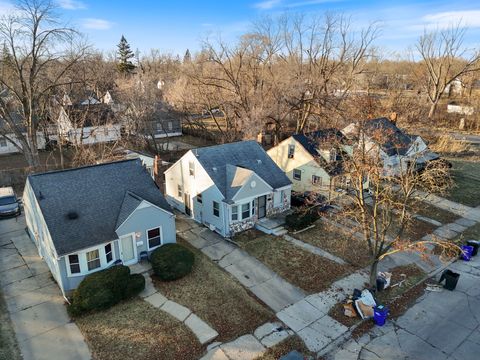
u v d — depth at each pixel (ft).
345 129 110.01
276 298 57.26
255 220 81.35
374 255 56.65
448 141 150.51
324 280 62.13
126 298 55.26
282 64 161.58
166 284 59.47
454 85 264.11
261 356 45.52
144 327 49.67
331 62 168.04
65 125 146.61
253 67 155.74
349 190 88.69
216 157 82.89
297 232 78.95
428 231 81.56
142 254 65.31
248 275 63.31
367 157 60.03
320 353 46.60
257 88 152.46
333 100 141.90
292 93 141.28
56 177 62.64
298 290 59.41
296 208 84.38
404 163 100.22
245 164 85.30
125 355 44.98
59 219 58.34
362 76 210.59
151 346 46.39
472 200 98.99
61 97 152.56
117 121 156.04
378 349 47.57
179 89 164.35
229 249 72.02
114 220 62.49
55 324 50.37
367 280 62.18
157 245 67.67
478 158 138.51
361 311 52.90
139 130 144.56
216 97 154.10
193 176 82.89
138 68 339.98
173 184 92.02
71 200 61.31
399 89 239.30
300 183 100.01
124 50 348.59
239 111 150.71
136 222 63.26
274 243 74.38
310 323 51.72
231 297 56.34
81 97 175.22
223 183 77.92
